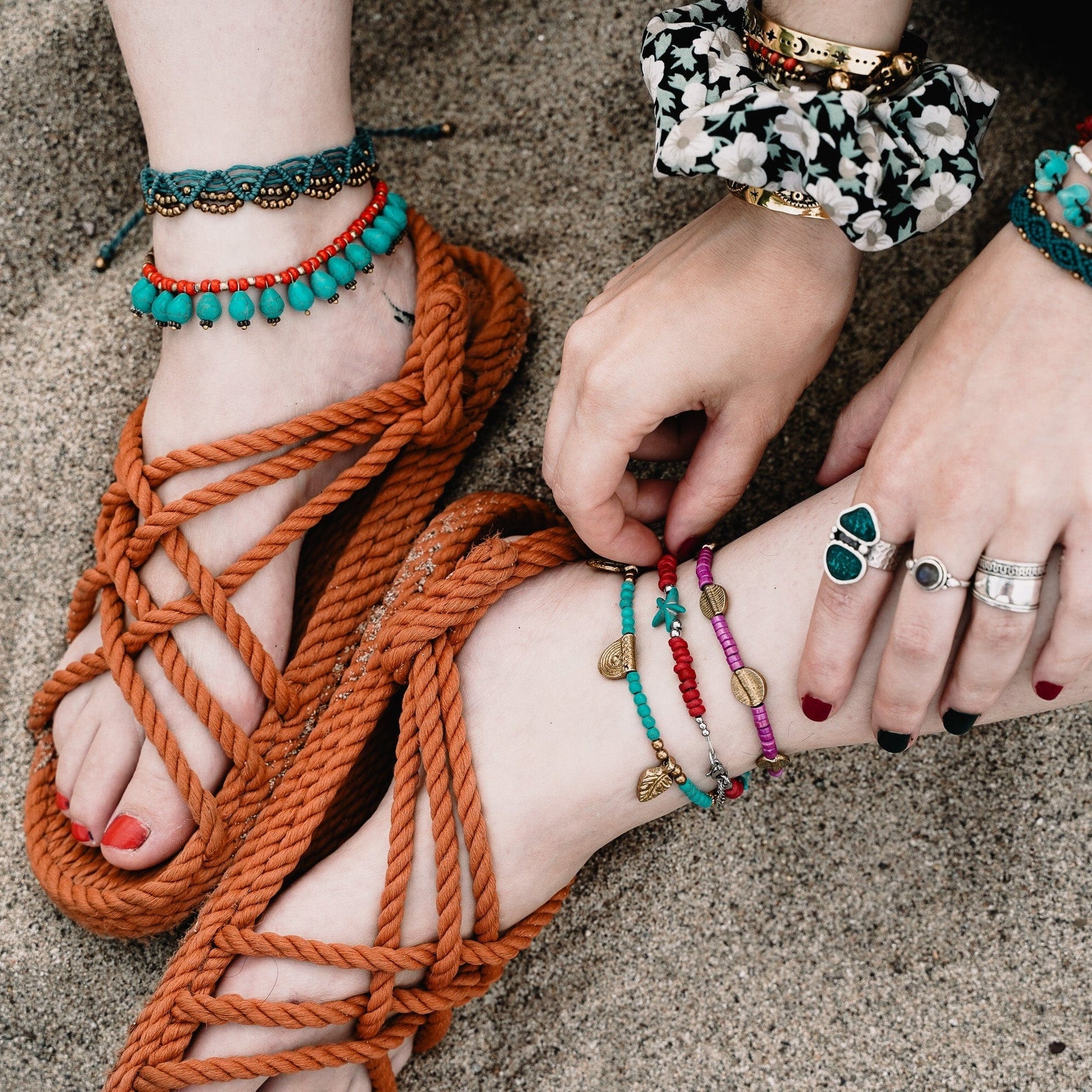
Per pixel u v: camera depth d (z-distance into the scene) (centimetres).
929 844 90
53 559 99
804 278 72
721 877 90
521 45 108
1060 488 59
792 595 74
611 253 103
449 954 76
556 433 75
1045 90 104
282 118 81
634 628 78
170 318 83
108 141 106
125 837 81
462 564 81
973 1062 85
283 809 80
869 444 77
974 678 65
